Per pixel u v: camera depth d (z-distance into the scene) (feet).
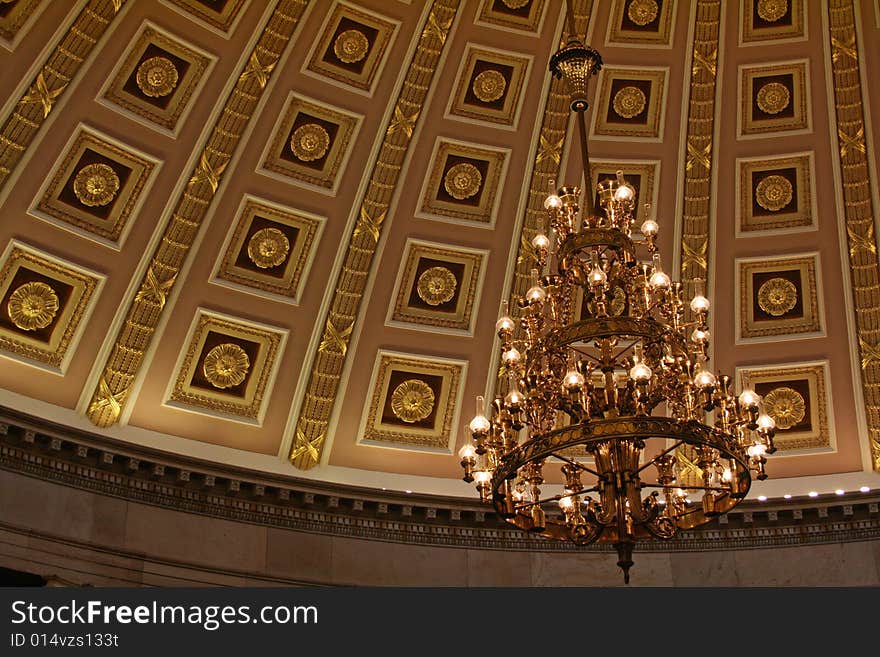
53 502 51.88
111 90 55.62
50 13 53.16
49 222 55.01
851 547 59.11
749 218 62.44
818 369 62.18
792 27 59.77
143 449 53.62
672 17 59.82
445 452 61.11
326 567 57.06
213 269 58.44
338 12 57.93
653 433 38.47
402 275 61.52
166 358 57.26
